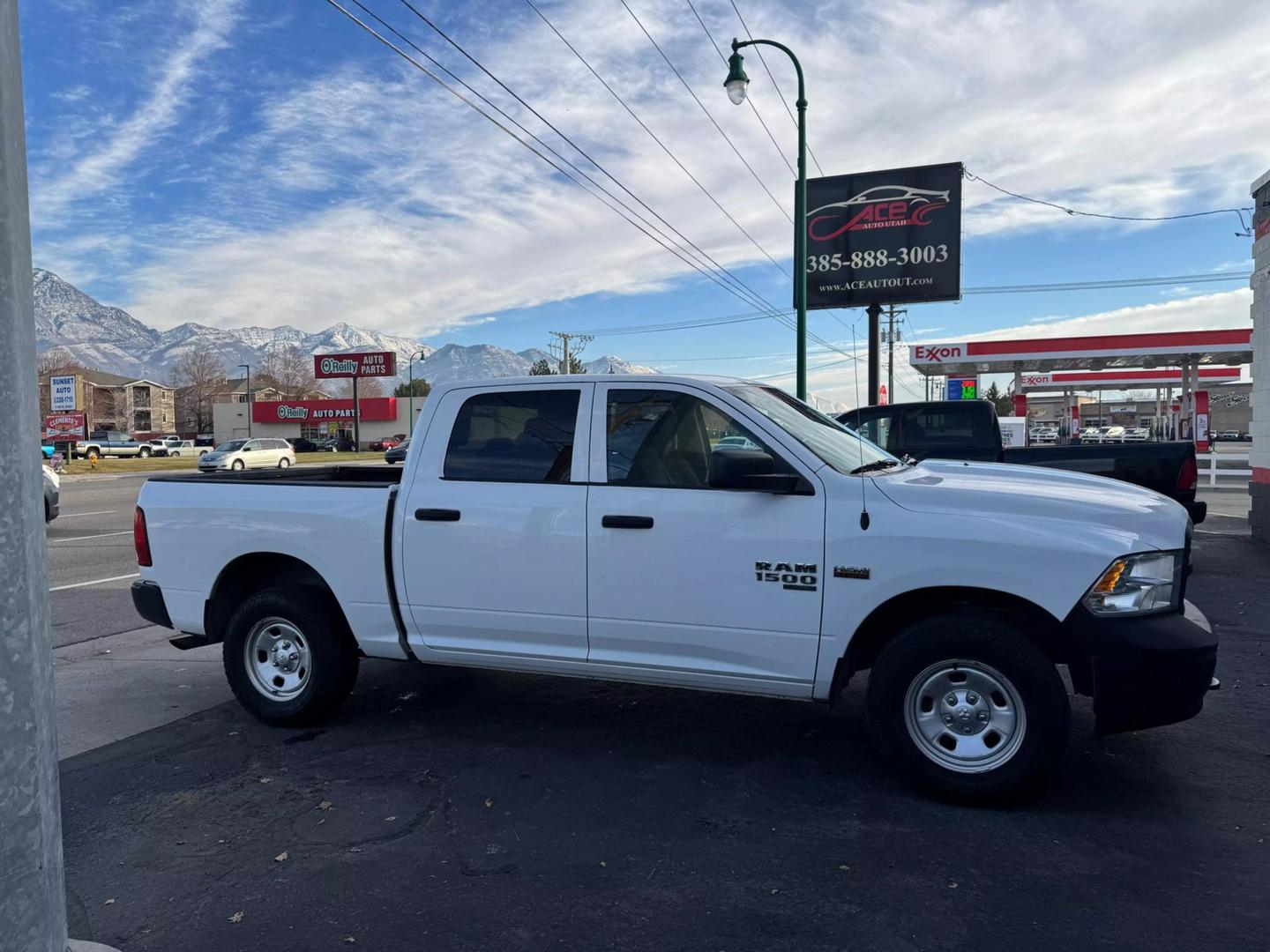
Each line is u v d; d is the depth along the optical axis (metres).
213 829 3.86
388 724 5.20
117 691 6.02
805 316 15.56
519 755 4.65
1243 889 3.20
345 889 3.33
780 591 4.11
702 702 5.53
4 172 1.92
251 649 5.21
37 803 1.99
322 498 5.02
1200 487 22.05
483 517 4.63
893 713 3.99
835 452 4.45
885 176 21.42
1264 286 11.50
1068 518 3.84
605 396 4.59
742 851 3.56
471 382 4.88
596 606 4.43
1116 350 33.12
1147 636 3.64
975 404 9.73
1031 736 3.76
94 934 3.05
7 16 1.94
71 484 33.72
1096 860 3.43
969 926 3.00
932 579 3.86
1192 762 4.41
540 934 3.00
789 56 15.26
